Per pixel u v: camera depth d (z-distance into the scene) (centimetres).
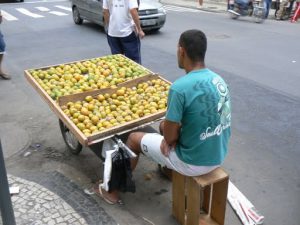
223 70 782
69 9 1716
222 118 287
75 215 350
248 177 415
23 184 395
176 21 1388
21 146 479
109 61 495
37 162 444
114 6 579
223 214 325
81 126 349
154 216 355
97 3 1173
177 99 272
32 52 947
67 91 407
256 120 552
